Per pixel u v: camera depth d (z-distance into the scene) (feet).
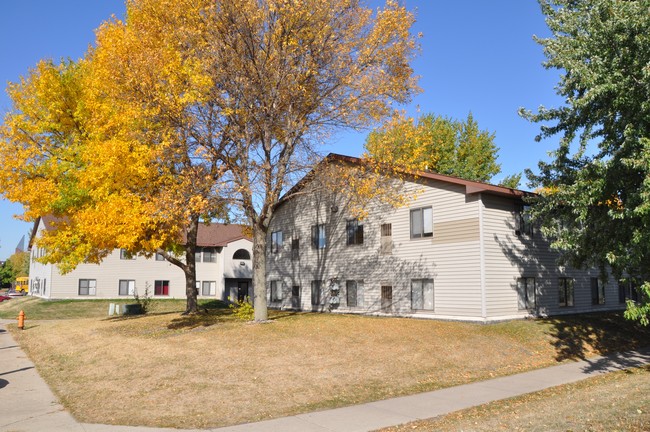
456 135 143.23
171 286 157.58
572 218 53.11
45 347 64.08
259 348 51.34
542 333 62.44
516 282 72.18
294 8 57.21
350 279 88.58
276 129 63.82
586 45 44.65
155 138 59.82
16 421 31.30
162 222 59.11
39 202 65.57
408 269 78.43
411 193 78.33
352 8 61.82
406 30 62.18
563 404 32.86
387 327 63.41
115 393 38.27
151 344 56.13
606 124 46.37
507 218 72.38
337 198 92.79
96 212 55.77
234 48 57.98
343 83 61.62
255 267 67.51
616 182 44.52
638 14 41.11
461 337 58.80
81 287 146.41
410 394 38.14
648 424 27.04
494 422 29.22
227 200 60.54
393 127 65.16
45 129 69.92
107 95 61.62
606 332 66.59
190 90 56.13
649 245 40.60
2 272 289.12
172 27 60.18
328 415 32.17
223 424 30.25
